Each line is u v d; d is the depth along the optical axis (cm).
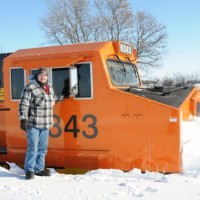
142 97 676
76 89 713
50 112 652
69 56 720
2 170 668
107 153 699
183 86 800
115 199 482
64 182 585
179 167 642
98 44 743
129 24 3027
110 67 746
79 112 719
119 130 689
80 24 3017
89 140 713
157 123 658
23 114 616
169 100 688
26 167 623
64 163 734
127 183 560
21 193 514
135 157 677
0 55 832
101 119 702
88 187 545
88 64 714
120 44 787
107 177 620
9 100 779
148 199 478
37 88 633
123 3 2998
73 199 486
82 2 2994
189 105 718
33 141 630
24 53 782
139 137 673
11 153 782
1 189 535
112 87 701
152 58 3112
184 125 661
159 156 657
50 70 736
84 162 718
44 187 547
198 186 543
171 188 530
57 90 736
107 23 3011
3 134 804
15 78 772
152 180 593
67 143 731
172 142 646
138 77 886
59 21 2998
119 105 688
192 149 662
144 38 3086
